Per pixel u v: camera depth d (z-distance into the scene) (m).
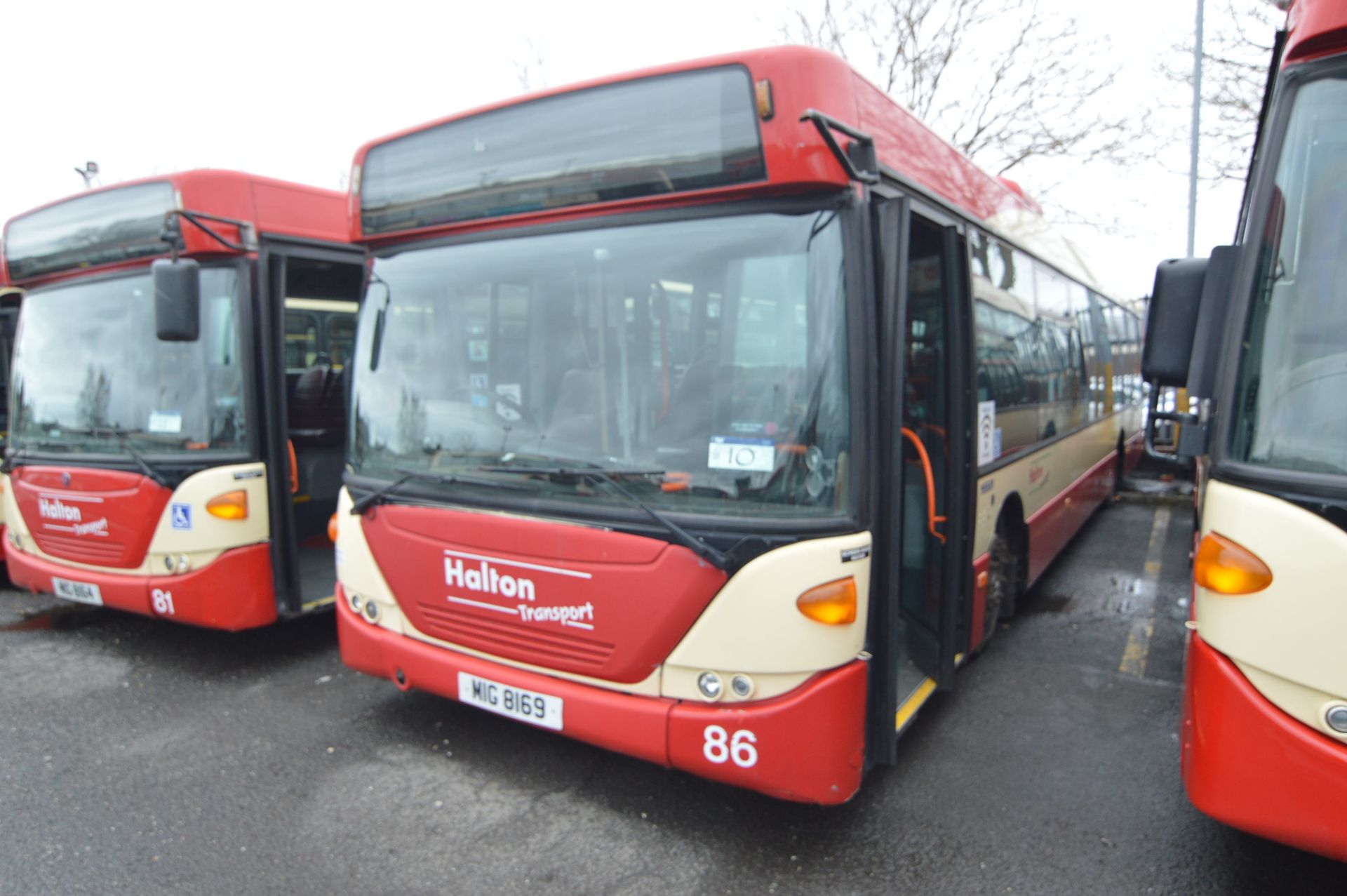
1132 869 3.38
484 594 3.64
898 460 3.31
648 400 3.37
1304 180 2.60
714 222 3.31
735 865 3.41
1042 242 6.68
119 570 5.26
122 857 3.45
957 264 4.18
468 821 3.72
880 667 3.40
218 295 5.12
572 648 3.44
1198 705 2.72
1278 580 2.47
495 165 3.76
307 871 3.36
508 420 3.67
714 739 3.17
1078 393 8.00
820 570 3.09
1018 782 4.06
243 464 5.09
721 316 3.27
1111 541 9.28
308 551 6.88
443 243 3.97
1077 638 6.11
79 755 4.32
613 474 3.32
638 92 3.38
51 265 5.74
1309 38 2.54
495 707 3.64
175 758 4.29
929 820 3.73
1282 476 2.49
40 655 5.77
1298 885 3.28
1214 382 2.80
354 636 4.17
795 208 3.17
